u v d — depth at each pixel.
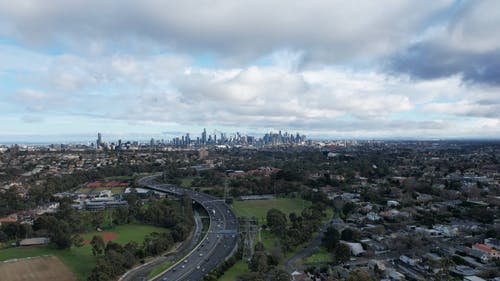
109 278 198.25
